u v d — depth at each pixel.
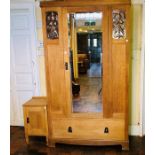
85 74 2.55
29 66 3.25
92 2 2.31
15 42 3.20
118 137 2.65
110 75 2.48
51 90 2.64
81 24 2.42
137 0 2.74
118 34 2.37
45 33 2.48
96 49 2.46
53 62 2.55
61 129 2.74
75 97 2.64
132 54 2.89
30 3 3.02
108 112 2.59
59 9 2.40
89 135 2.69
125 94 2.51
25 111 2.83
